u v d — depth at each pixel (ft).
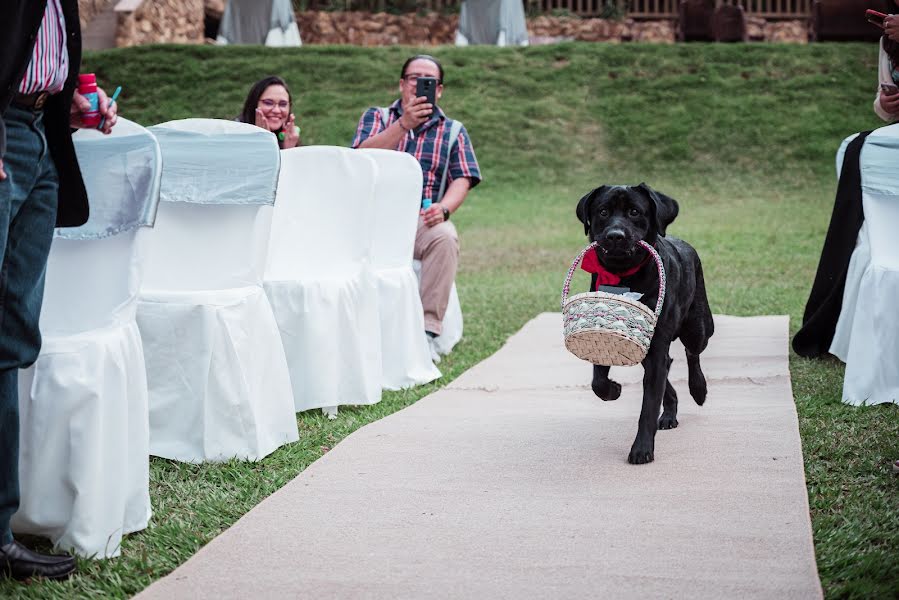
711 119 60.18
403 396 16.12
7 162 8.20
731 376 16.61
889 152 15.07
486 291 29.86
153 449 12.07
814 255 35.65
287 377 12.92
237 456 12.06
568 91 63.21
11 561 8.46
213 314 11.98
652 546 8.85
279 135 19.48
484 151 57.93
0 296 8.28
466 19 70.59
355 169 15.74
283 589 8.06
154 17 70.59
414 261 19.19
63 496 8.99
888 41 14.99
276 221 16.05
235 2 67.56
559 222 47.16
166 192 12.51
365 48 66.39
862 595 7.77
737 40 69.46
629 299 11.03
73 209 9.12
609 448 12.32
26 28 7.89
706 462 11.51
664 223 12.23
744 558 8.52
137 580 8.52
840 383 15.81
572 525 9.46
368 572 8.38
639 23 75.15
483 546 8.95
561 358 19.08
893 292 14.33
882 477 10.80
